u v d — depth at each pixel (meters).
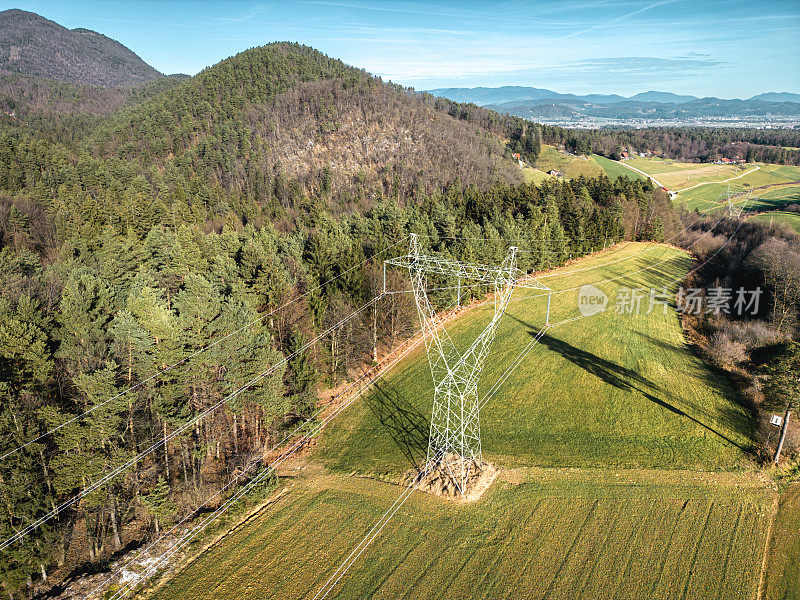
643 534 33.03
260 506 36.72
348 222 84.06
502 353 59.12
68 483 31.53
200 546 33.03
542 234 85.12
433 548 32.22
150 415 37.31
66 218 81.00
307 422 43.72
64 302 39.72
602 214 97.62
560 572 30.16
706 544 32.25
